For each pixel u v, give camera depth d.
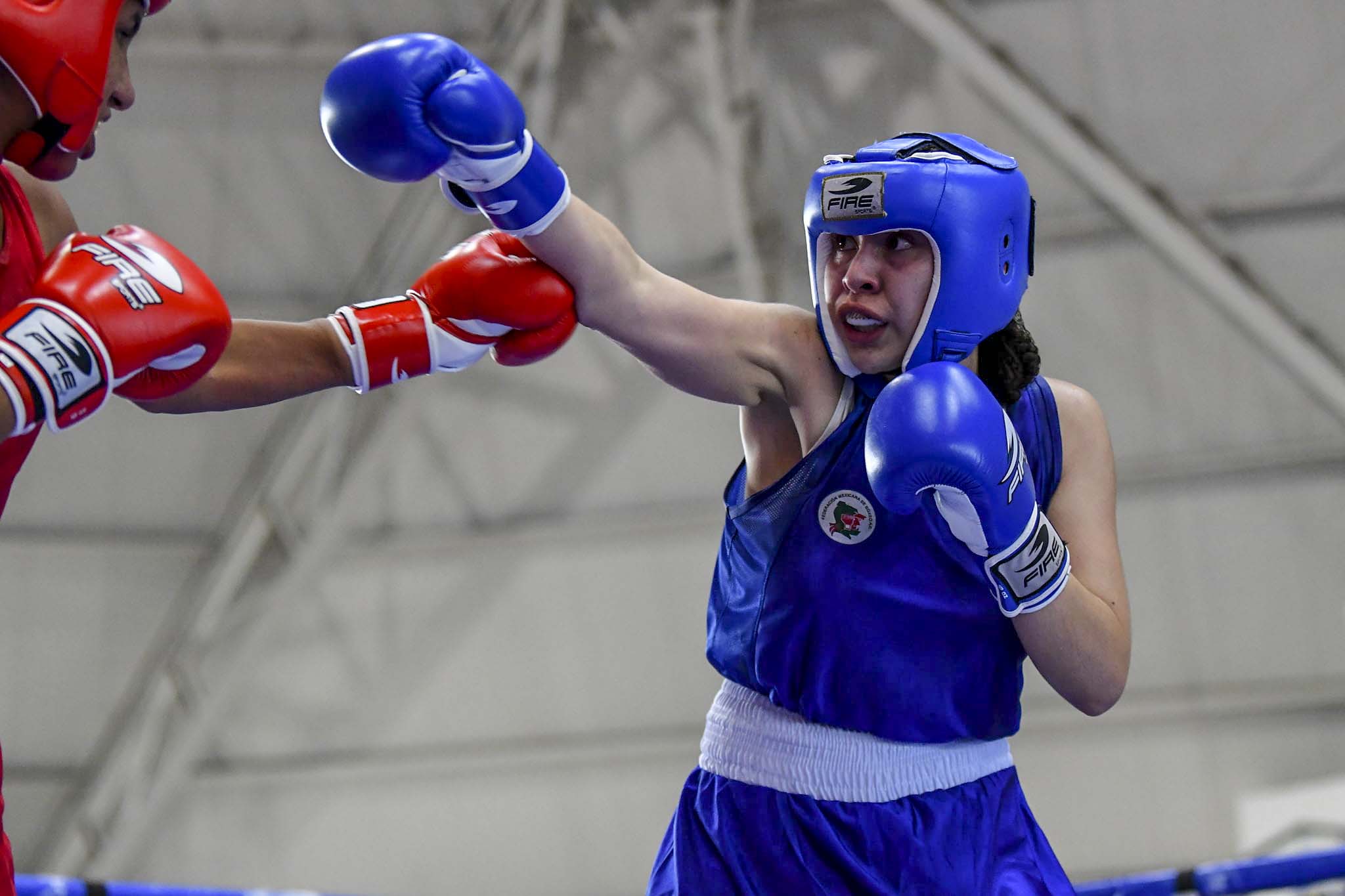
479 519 10.11
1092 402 2.29
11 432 1.53
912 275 2.05
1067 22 8.78
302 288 9.52
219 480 9.71
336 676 10.19
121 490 9.66
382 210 9.39
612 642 10.12
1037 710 9.75
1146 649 9.62
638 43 9.18
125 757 9.81
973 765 2.23
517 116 1.89
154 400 1.98
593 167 9.62
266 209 9.38
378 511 10.11
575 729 10.17
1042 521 2.03
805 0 9.12
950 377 1.96
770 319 2.17
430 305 2.11
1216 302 8.95
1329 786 8.86
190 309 1.70
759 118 9.39
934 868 2.12
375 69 1.82
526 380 9.98
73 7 1.63
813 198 2.09
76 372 1.57
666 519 10.01
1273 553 9.43
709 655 2.32
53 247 1.92
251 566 9.78
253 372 2.04
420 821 10.21
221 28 9.04
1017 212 2.10
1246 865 3.11
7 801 9.84
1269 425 9.34
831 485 2.12
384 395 9.55
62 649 9.81
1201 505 9.50
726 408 9.88
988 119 9.22
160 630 9.90
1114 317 9.43
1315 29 8.59
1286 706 9.45
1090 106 8.90
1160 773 9.60
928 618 2.12
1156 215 8.85
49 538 9.70
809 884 2.12
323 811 10.23
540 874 10.17
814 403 2.16
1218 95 8.78
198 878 10.13
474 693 10.21
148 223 9.36
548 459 10.04
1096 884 3.19
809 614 2.13
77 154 1.74
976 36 8.66
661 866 2.31
